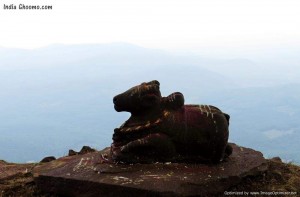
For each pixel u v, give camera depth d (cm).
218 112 303
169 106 302
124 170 281
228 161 315
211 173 285
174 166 289
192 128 296
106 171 280
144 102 297
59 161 327
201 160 301
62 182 280
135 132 298
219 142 298
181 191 258
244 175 296
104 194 265
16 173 326
